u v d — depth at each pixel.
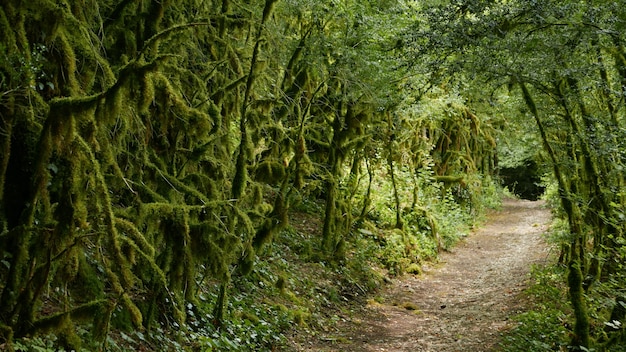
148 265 5.94
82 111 4.84
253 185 9.38
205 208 7.55
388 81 13.69
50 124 4.84
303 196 17.53
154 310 7.07
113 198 7.54
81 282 6.34
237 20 8.83
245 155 8.62
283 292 11.09
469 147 28.75
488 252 22.02
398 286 16.02
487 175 33.78
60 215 5.07
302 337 10.08
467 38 8.84
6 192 5.50
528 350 9.28
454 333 11.23
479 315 12.56
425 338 10.99
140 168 7.15
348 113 15.36
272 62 11.47
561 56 8.70
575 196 9.02
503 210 34.81
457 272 18.58
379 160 18.91
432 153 26.56
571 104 9.64
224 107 9.41
